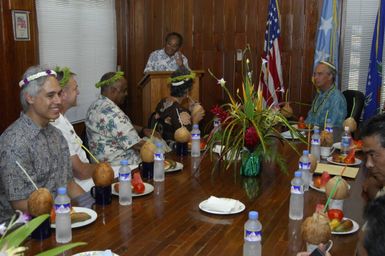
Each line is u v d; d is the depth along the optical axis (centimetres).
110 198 205
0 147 213
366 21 493
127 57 604
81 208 193
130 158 318
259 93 245
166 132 342
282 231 176
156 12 583
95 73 571
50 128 234
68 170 243
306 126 362
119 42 600
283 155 294
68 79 275
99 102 320
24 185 212
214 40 559
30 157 216
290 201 191
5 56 419
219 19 553
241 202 208
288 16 516
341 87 510
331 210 178
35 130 220
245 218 188
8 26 421
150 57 546
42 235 166
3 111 418
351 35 501
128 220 185
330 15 486
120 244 163
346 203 205
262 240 167
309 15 509
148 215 191
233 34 548
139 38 595
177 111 338
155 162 238
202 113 354
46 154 224
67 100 276
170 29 580
